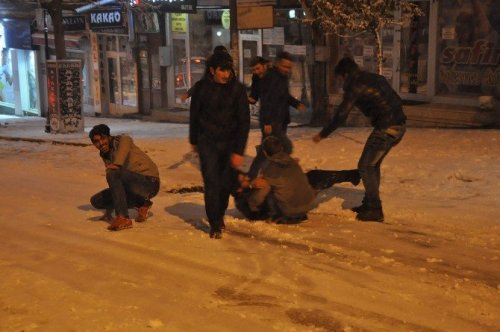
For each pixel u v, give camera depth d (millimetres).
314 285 5406
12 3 32344
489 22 16344
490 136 13273
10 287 5512
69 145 16266
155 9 24781
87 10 28359
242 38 22844
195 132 6754
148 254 6332
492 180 9320
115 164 7266
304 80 20609
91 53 30844
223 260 6070
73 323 4711
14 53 35156
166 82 27109
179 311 4898
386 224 7371
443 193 8812
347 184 9211
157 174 7668
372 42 18875
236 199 7551
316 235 6934
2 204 9203
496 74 16344
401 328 4586
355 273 5699
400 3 14266
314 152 12359
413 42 18047
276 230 7109
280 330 4535
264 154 8133
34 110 34719
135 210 8398
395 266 5906
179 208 8500
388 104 7160
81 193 9898
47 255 6441
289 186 7332
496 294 5242
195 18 25328
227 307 4973
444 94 17547
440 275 5680
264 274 5691
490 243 6602
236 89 6578
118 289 5391
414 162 10742
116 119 28344
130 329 4586
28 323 4730
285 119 8984
